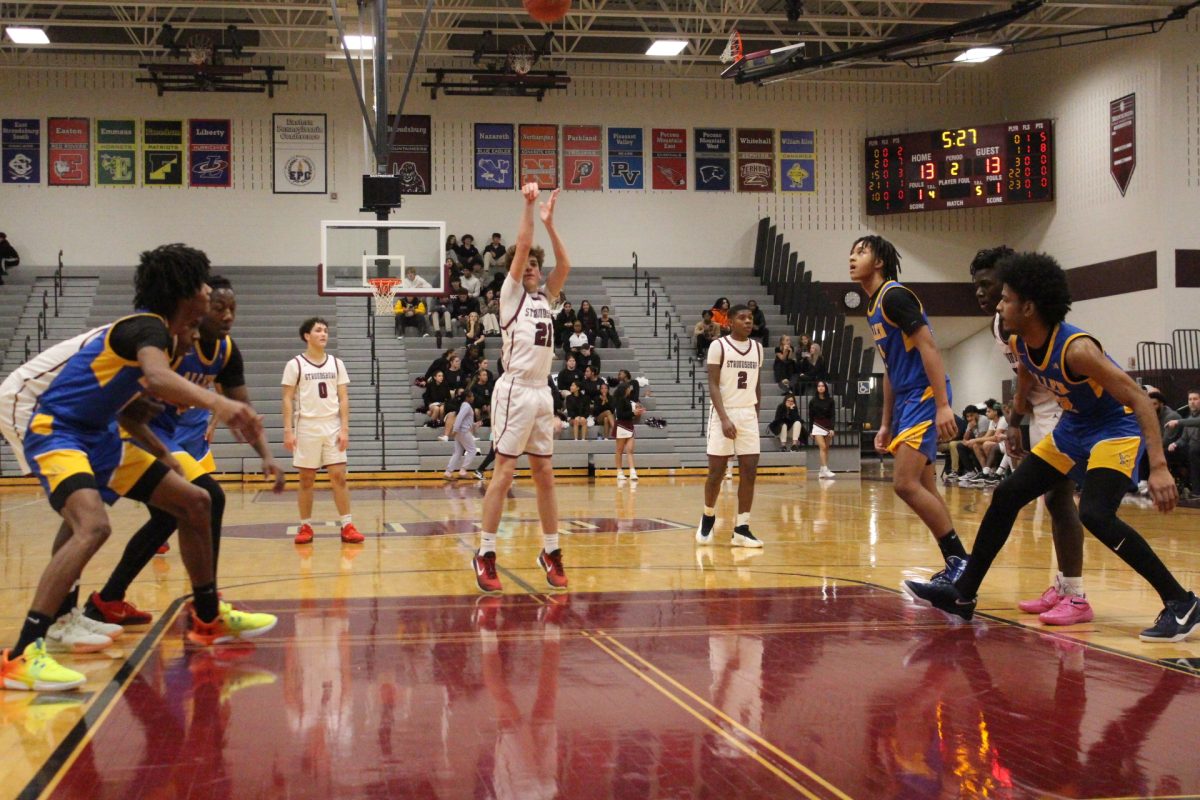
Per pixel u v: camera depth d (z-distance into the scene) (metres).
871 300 5.05
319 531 8.56
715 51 22.94
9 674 3.20
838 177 23.50
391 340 20.23
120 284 20.89
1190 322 18.39
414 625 4.27
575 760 2.55
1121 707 3.04
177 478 3.87
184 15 20.72
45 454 3.48
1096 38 19.77
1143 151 18.81
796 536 8.09
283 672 3.45
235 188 21.77
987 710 3.01
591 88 22.92
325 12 19.00
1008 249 4.76
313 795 2.31
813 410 18.41
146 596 5.08
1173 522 9.43
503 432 5.22
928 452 4.79
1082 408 4.21
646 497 13.16
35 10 20.30
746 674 3.42
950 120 23.64
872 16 21.62
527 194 5.22
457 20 20.52
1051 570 6.01
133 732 2.78
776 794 2.33
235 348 4.70
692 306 22.25
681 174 23.17
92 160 21.41
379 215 14.43
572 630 4.16
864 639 4.00
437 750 2.62
